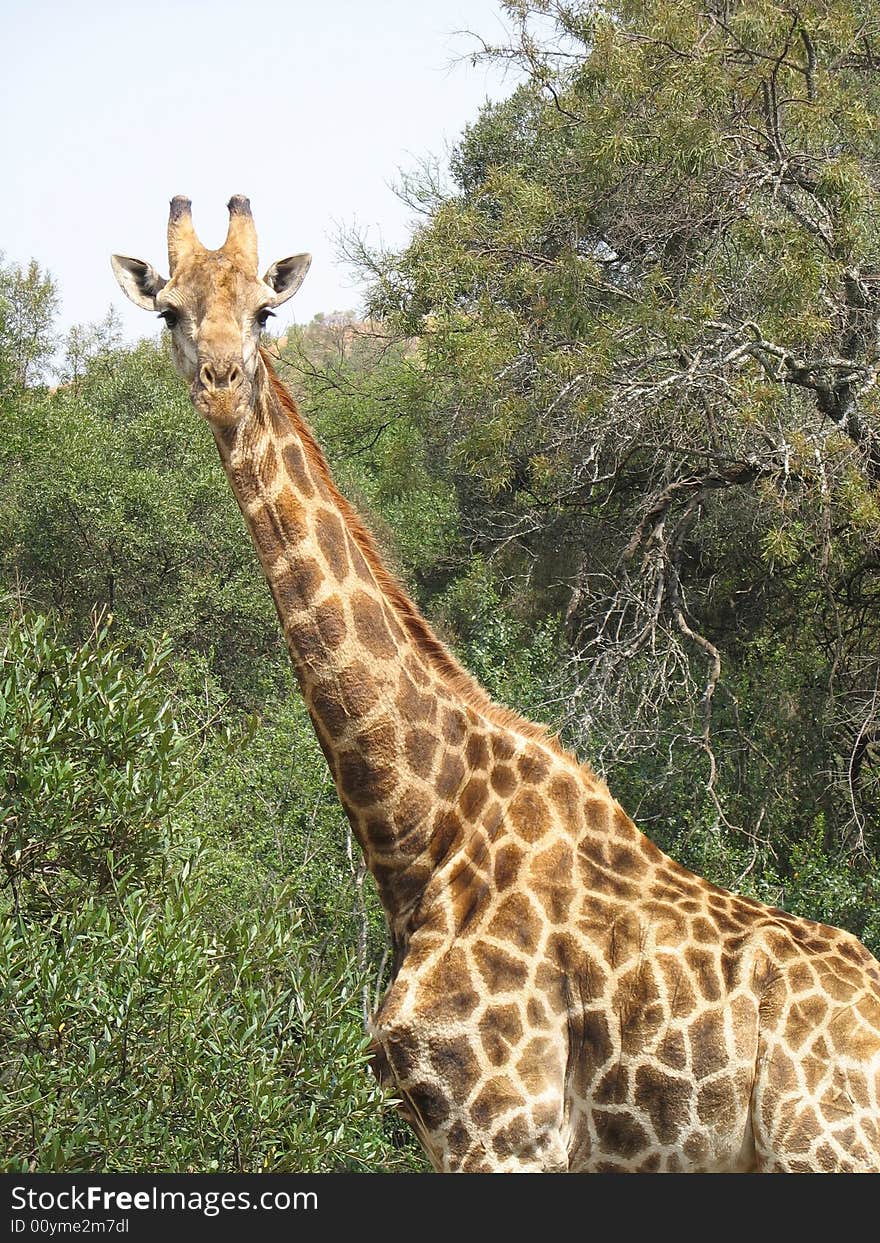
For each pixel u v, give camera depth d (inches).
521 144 1136.2
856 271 668.7
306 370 1079.0
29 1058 241.8
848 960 273.1
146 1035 249.0
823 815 586.9
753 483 703.1
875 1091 258.1
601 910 270.7
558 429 722.2
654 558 667.4
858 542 658.8
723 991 264.5
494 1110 259.3
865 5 745.6
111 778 274.7
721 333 669.3
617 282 822.5
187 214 277.3
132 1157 244.2
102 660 287.1
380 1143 290.2
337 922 462.3
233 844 467.8
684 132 673.0
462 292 844.6
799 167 688.4
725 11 707.4
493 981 263.0
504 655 664.4
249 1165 248.7
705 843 532.7
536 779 280.5
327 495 280.4
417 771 273.9
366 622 273.9
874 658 682.8
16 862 273.9
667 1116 261.9
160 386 1300.4
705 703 608.4
